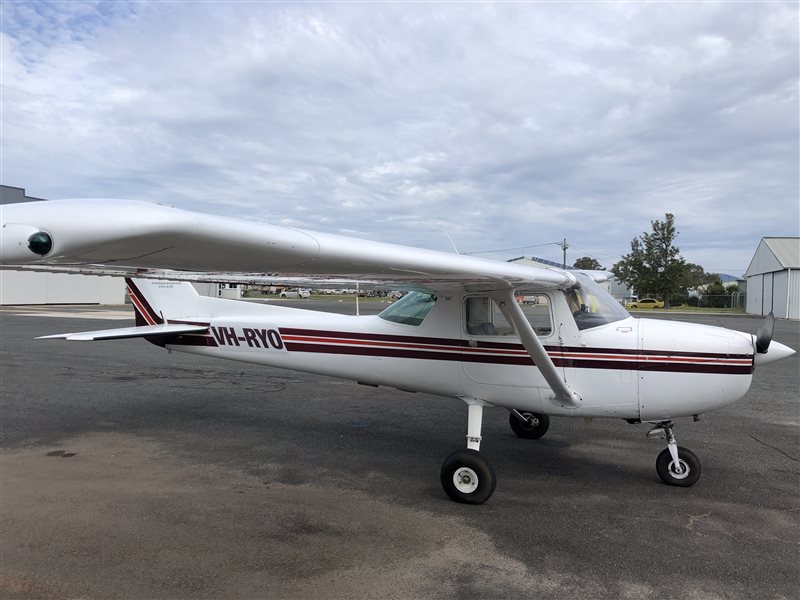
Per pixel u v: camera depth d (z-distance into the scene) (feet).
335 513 11.98
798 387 28.89
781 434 19.11
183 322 18.58
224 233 6.20
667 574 9.47
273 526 11.23
